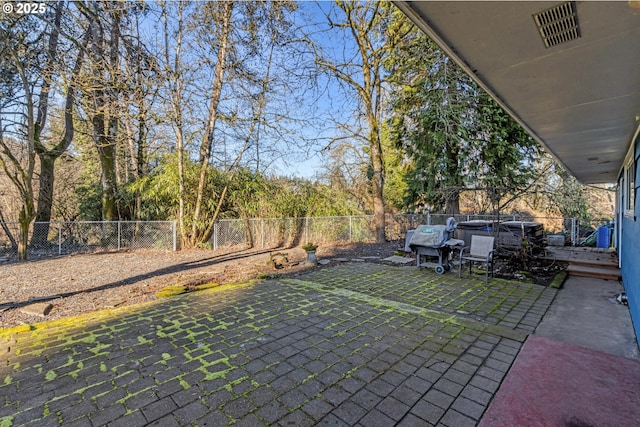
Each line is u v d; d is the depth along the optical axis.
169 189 10.62
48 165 11.03
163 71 9.55
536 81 2.74
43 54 8.97
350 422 2.13
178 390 2.51
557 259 7.59
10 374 2.75
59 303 4.80
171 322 3.97
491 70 2.55
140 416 2.20
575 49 2.23
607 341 3.41
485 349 3.21
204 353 3.14
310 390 2.51
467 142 11.45
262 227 11.66
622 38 2.08
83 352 3.16
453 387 2.54
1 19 7.70
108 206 11.26
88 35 9.87
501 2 1.77
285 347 3.27
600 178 9.52
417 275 6.68
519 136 11.66
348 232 12.82
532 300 4.89
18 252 8.62
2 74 8.84
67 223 9.95
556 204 13.60
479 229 8.62
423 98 11.45
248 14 10.12
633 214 4.34
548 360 2.97
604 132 4.23
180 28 9.98
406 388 2.53
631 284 4.11
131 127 11.84
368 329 3.73
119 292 5.41
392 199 16.33
